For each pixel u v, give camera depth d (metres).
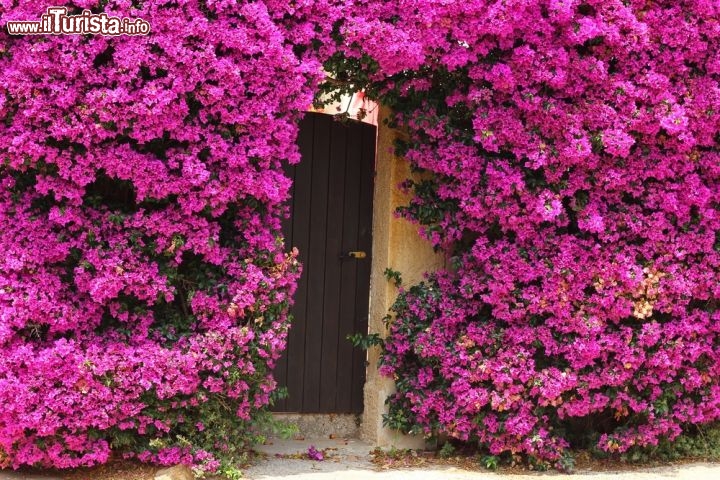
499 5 5.52
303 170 6.79
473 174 5.93
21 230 5.14
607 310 6.00
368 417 6.73
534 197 5.88
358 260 6.92
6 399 4.93
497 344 6.05
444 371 6.12
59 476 5.33
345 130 6.89
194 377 5.34
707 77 6.05
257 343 5.49
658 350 6.11
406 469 6.00
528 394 6.03
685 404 6.30
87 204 5.27
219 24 5.16
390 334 6.50
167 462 5.41
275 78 5.34
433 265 6.66
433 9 5.56
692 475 6.07
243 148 5.28
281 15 5.38
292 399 6.75
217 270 5.57
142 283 5.19
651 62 5.94
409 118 6.07
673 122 5.81
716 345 6.32
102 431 5.29
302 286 6.77
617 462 6.39
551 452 6.06
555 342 5.98
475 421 6.08
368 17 5.55
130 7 4.96
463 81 6.05
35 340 5.19
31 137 4.91
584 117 5.82
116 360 5.14
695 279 6.17
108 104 4.91
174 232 5.27
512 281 5.95
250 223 5.50
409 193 6.41
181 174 5.27
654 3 5.96
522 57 5.67
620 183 5.94
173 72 5.05
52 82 4.90
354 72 5.84
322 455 6.25
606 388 6.17
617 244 6.09
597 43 5.84
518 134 5.78
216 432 5.59
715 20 5.95
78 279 5.13
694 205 6.18
